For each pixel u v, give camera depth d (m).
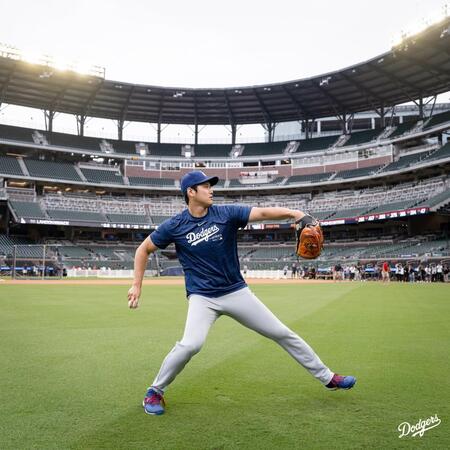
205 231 3.54
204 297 3.59
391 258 41.69
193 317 3.55
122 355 5.78
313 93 55.06
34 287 23.89
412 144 53.22
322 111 60.53
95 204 55.69
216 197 60.81
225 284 3.57
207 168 61.56
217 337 7.19
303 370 4.86
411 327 8.31
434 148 48.94
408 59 43.72
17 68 47.38
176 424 3.22
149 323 9.05
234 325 8.62
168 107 60.28
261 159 60.88
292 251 53.84
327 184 55.28
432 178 48.12
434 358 5.45
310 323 8.94
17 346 6.44
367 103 57.47
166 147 63.31
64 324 8.89
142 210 57.34
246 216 3.56
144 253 3.74
